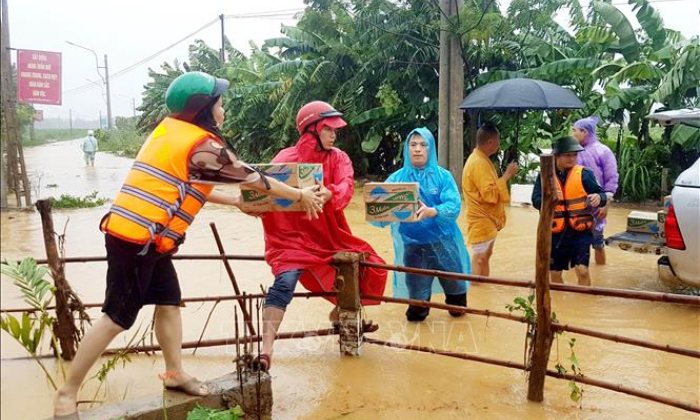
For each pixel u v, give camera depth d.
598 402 3.63
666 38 12.29
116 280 3.12
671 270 5.24
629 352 4.42
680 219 5.03
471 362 4.28
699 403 3.58
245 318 3.96
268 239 4.13
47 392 3.79
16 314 4.86
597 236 6.93
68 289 4.21
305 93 17.06
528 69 13.67
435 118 15.67
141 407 3.14
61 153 39.00
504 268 6.95
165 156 3.11
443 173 4.97
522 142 13.62
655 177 12.02
